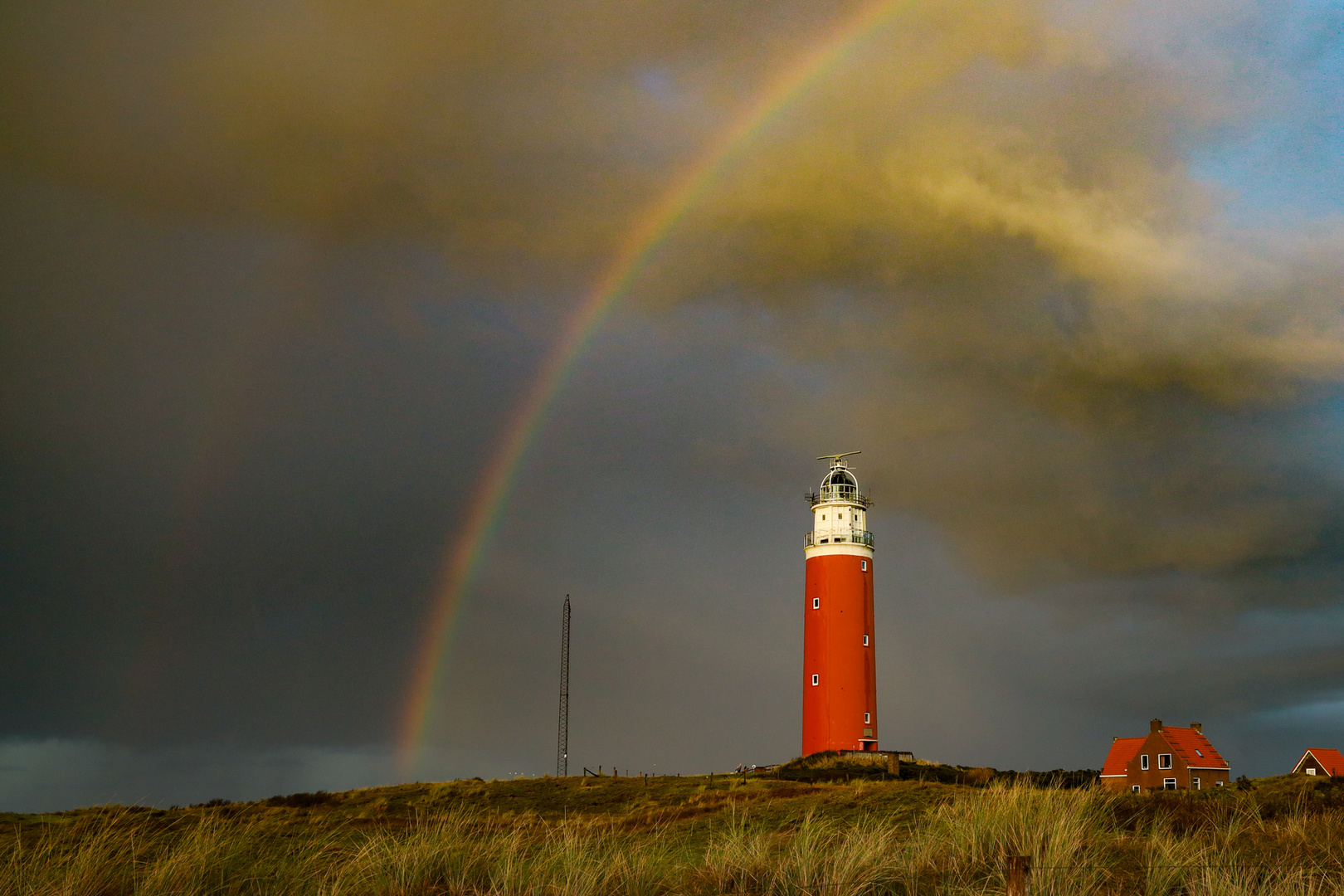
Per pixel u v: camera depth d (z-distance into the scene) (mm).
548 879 19406
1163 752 78625
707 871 20250
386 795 62344
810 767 90000
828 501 102688
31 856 21031
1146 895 18172
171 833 24938
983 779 65750
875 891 18766
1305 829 23062
